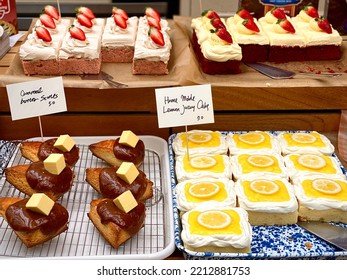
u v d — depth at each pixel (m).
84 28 0.91
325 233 0.63
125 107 0.78
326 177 0.69
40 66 0.83
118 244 0.59
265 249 0.60
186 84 0.78
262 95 0.78
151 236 0.62
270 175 0.69
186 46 0.92
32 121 0.79
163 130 0.81
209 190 0.65
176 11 1.37
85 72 0.84
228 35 0.85
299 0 1.01
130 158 0.71
